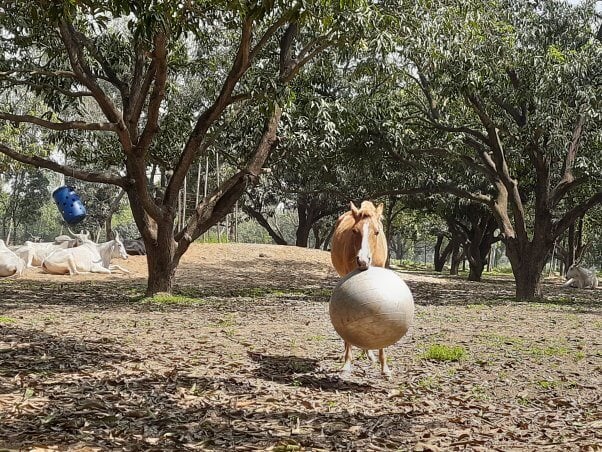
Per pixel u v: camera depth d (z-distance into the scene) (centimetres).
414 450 546
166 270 1731
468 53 1841
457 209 3619
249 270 2714
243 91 1859
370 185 2572
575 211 2178
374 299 728
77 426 570
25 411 611
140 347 970
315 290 2220
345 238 934
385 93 2144
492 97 2131
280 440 562
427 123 2275
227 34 1942
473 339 1161
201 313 1446
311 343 1055
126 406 643
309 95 1783
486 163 2309
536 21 2102
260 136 1972
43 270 2375
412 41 1667
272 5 1190
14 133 2927
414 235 5538
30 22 1584
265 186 4053
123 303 1599
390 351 1007
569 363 956
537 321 1488
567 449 561
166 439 553
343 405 687
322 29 1441
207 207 1744
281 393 723
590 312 1755
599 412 687
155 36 1353
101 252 2467
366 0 1378
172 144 1981
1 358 844
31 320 1234
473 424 636
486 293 2484
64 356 873
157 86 1474
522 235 2225
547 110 1948
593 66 1955
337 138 2089
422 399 721
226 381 766
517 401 734
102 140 2027
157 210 1661
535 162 2212
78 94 1584
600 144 2245
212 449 534
